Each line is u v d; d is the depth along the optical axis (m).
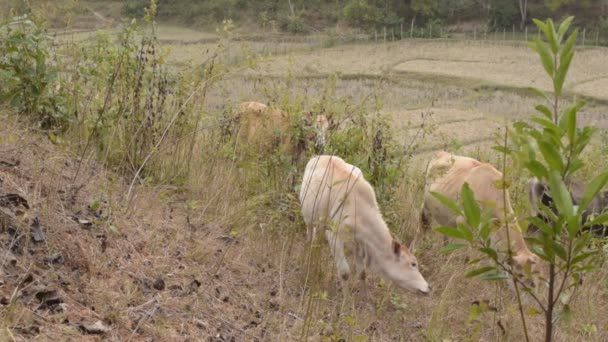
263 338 5.01
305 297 5.87
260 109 8.53
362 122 8.13
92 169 6.49
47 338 3.96
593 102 31.92
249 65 8.04
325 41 44.47
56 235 5.00
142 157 7.09
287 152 8.19
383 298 6.24
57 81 7.59
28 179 5.62
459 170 7.26
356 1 48.34
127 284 4.84
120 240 5.45
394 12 48.97
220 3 49.50
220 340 4.75
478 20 50.81
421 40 44.97
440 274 6.75
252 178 7.38
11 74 7.15
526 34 45.84
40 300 4.30
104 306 4.53
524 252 6.26
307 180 6.67
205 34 46.31
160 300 4.89
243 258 6.17
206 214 6.73
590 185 3.38
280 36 46.44
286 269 6.32
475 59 40.16
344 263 6.06
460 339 5.84
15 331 3.90
